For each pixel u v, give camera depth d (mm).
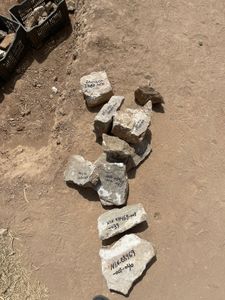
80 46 2031
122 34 2006
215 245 1570
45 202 1684
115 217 1585
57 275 1549
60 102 1961
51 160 1783
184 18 2064
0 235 1625
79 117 1854
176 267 1535
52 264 1568
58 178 1729
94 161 1746
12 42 2049
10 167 1825
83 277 1539
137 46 1979
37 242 1609
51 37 2236
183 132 1780
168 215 1625
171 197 1656
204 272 1526
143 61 1945
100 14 2047
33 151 1903
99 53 1965
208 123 1803
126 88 1882
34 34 2113
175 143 1757
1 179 1771
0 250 1599
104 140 1656
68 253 1582
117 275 1506
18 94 2088
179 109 1830
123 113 1699
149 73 1917
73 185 1705
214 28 2043
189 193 1663
